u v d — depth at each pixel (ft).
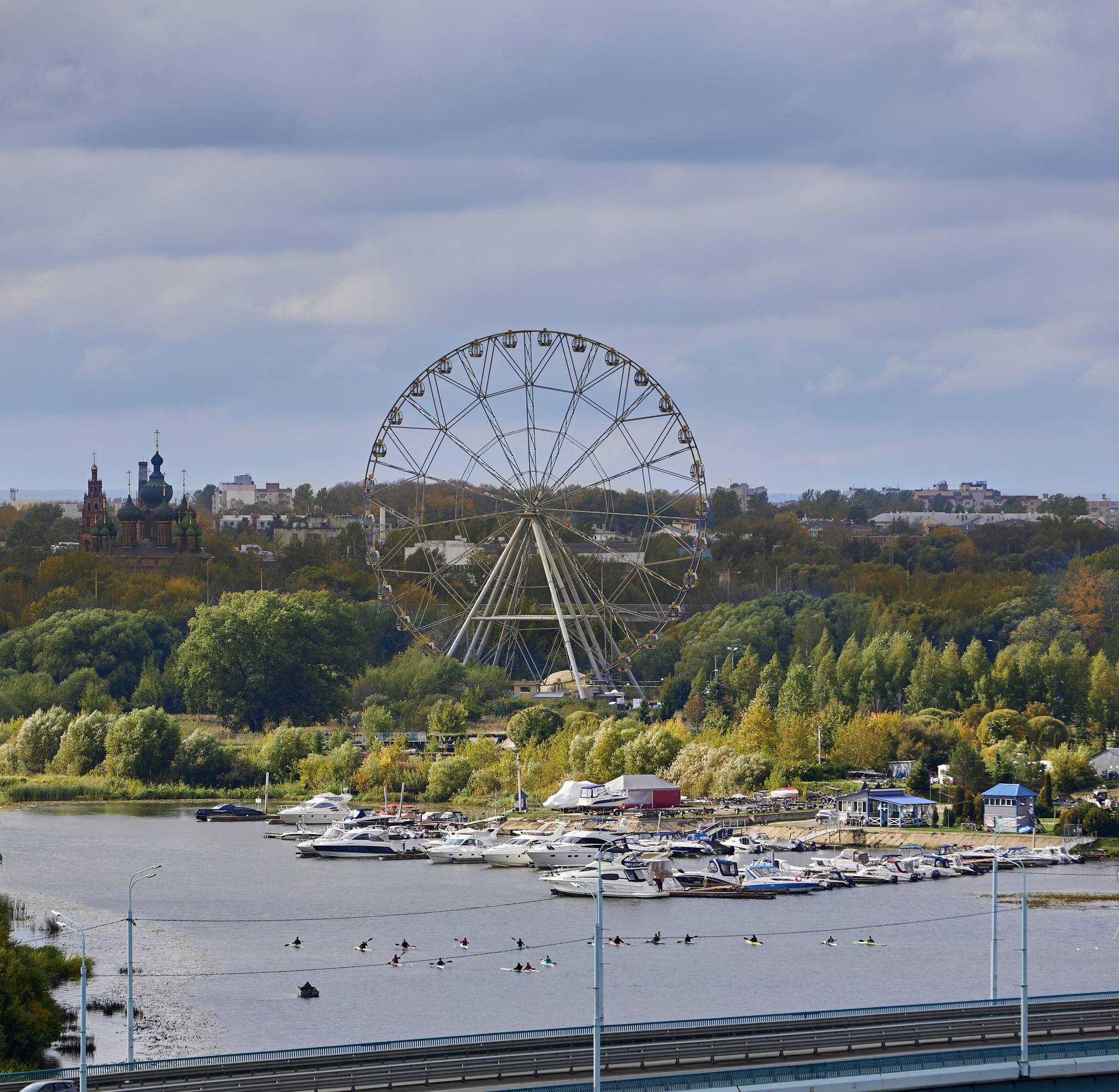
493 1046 541.75
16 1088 518.37
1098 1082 515.91
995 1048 521.65
